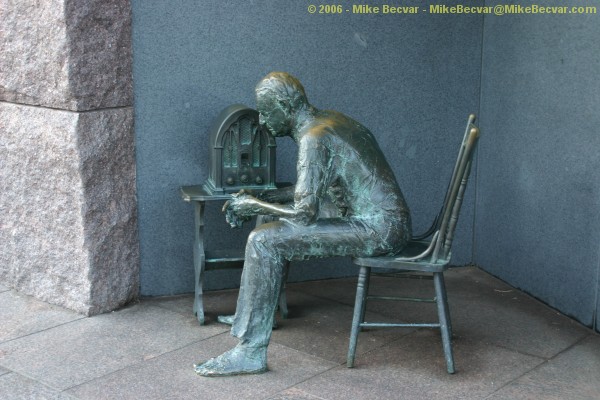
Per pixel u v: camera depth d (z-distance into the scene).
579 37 4.24
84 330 4.19
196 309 4.33
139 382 3.62
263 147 4.28
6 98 4.46
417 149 5.05
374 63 4.87
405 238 3.76
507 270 4.96
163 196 4.59
